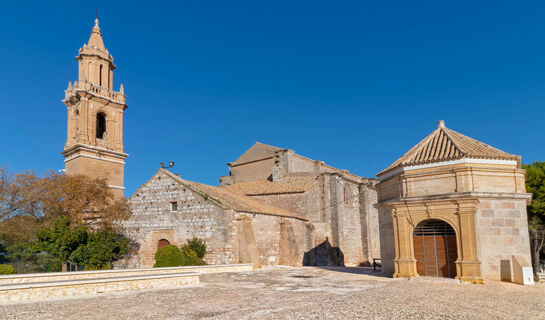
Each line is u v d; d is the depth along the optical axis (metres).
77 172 46.03
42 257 34.16
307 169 49.84
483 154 20.78
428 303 13.53
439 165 21.34
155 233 34.00
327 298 14.87
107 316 11.98
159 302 14.51
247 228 30.19
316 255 40.19
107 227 30.30
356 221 47.97
